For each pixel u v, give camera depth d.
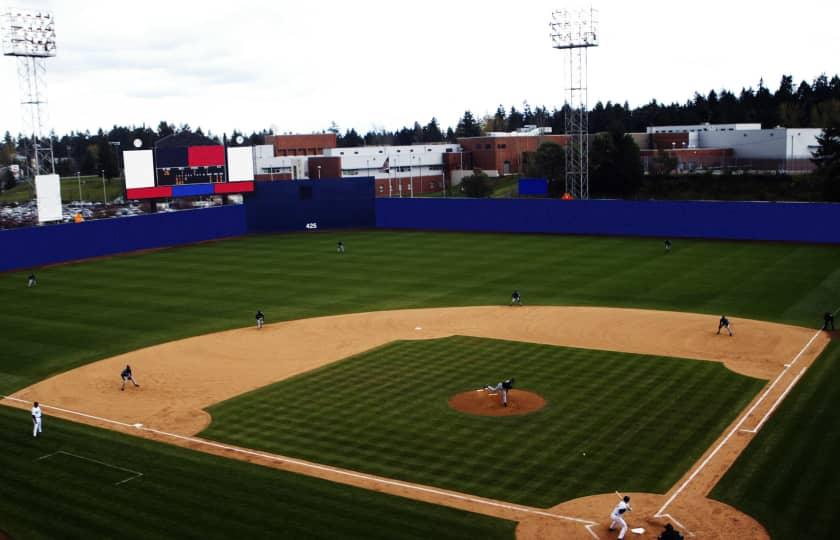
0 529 26.66
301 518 26.64
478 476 29.50
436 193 162.00
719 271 69.75
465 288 66.31
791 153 139.25
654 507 26.58
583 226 96.25
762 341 47.09
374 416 36.16
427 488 28.66
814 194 115.81
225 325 55.62
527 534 25.16
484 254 83.81
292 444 33.28
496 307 58.78
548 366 42.97
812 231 83.06
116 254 90.94
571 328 51.50
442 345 48.09
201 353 48.41
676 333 49.53
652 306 57.69
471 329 52.00
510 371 42.22
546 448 31.81
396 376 42.09
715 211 88.12
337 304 61.59
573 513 26.41
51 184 94.94
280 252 89.81
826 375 40.06
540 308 58.00
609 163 131.38
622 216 93.69
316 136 183.50
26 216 150.38
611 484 28.44
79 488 29.66
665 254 79.69
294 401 38.69
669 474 29.06
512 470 29.89
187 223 99.31
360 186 108.75
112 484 29.89
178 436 34.69
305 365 44.97
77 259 87.31
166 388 41.69
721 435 32.53
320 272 76.12
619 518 24.81
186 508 27.70
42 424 36.84
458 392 39.03
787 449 30.92
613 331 50.44
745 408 35.59
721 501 26.84
